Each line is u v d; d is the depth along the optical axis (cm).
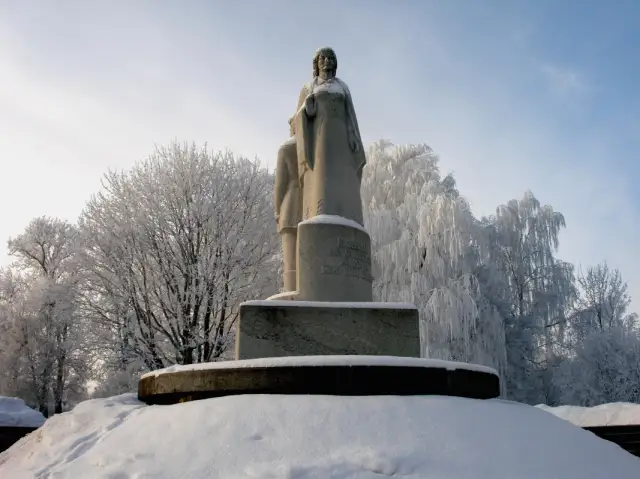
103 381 2409
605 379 2589
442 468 471
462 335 2202
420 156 2791
